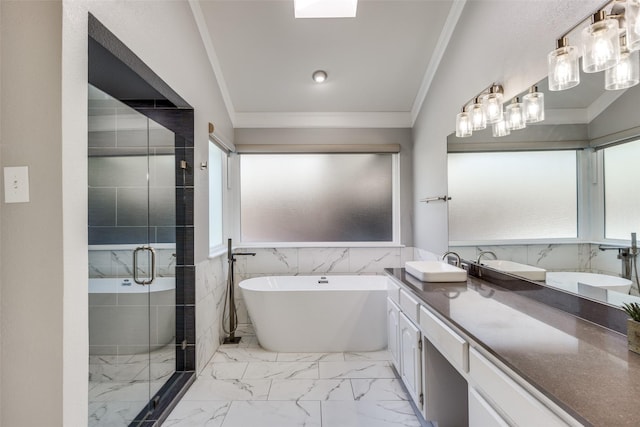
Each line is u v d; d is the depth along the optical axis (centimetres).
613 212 125
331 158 374
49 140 113
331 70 304
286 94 334
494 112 191
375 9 247
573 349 103
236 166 365
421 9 248
